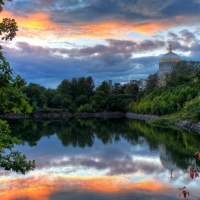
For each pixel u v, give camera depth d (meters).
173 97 58.69
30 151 24.55
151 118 63.44
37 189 13.71
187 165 18.06
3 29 4.24
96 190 13.41
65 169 17.75
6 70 4.01
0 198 12.53
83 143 29.33
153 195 12.61
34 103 86.75
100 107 94.69
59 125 53.81
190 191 13.05
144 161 19.70
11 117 79.44
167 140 29.64
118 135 35.94
